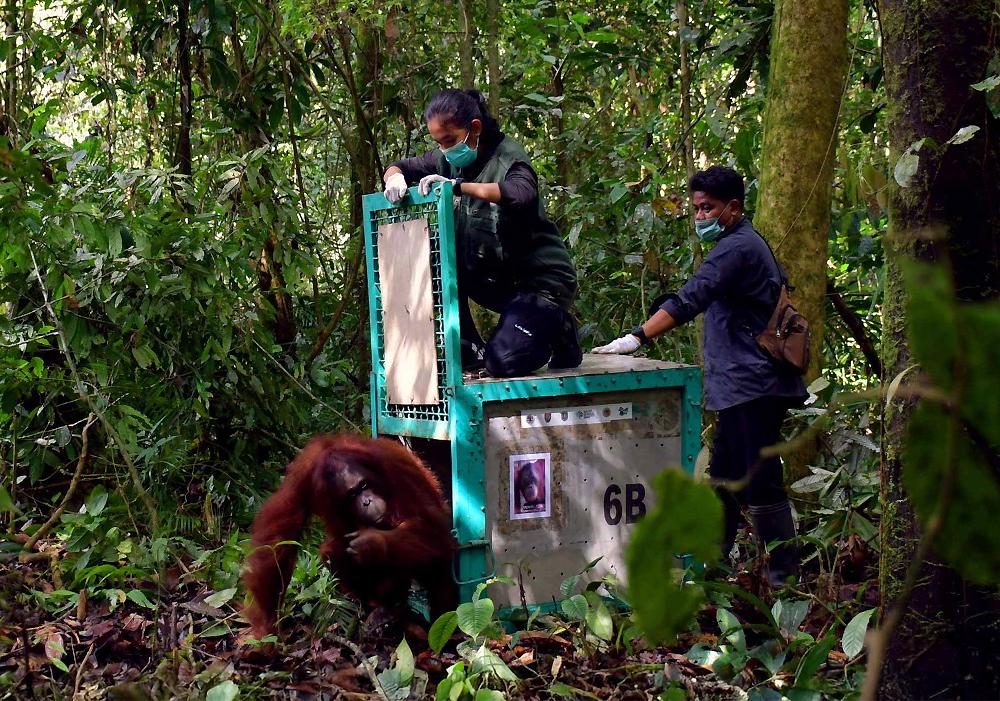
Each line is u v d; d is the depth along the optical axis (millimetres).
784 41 4145
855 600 3021
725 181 3510
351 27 5426
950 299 502
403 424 3604
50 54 5367
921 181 2090
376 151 5582
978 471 647
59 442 4230
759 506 3518
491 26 5207
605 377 3443
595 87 7520
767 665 2684
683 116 5230
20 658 2959
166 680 2559
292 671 2859
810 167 4129
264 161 4879
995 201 2102
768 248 3547
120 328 4516
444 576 3223
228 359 4602
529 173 3479
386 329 3641
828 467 4301
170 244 4383
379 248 3660
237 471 4824
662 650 3041
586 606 3035
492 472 3342
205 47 5133
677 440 3613
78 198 4332
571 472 3451
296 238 5250
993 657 2104
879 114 5277
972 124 2068
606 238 5867
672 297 3469
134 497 4375
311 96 6547
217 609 3361
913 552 2160
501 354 3395
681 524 481
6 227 3922
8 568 3797
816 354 4227
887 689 2219
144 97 6035
